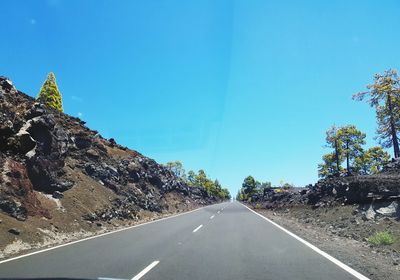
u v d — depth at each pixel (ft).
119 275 29.48
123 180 119.34
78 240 53.21
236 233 60.08
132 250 43.04
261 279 27.53
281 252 39.86
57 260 36.55
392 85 133.90
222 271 30.73
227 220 90.68
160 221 90.94
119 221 85.92
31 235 51.37
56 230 59.00
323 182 111.34
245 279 27.68
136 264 34.19
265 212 134.31
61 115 113.60
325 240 49.93
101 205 84.33
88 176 98.02
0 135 65.77
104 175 104.88
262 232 60.80
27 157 68.59
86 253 40.96
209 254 39.58
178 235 58.80
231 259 36.29
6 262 35.78
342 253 38.52
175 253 40.55
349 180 87.61
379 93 134.62
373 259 35.24
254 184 456.86
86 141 111.96
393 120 134.00
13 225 51.03
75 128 112.16
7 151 66.08
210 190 422.82
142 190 131.03
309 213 92.84
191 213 131.95
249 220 89.25
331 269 30.40
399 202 62.44
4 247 44.50
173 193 184.65
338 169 171.94
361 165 170.30
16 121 71.67
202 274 29.68
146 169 155.22
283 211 123.95
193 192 274.98
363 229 56.65
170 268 32.22
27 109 77.56
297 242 47.75
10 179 58.95
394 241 45.55
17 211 54.85
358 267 31.07
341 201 82.74
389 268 30.71
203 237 55.52
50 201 69.10
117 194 104.58
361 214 66.28
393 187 66.54
